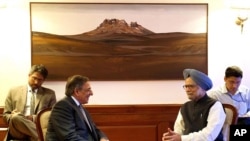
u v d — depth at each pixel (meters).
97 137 2.47
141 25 3.54
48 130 2.21
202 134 1.93
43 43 3.47
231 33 3.62
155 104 3.57
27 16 3.48
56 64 3.49
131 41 3.53
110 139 3.53
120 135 3.54
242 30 3.60
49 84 3.51
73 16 3.49
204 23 3.58
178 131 2.21
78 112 2.27
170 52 3.56
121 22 3.52
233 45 3.63
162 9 3.55
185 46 3.57
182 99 3.62
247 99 3.07
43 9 3.46
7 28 3.47
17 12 3.47
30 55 3.49
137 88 3.59
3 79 3.51
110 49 3.52
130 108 3.54
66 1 3.48
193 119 2.08
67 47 3.49
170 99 3.61
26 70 3.51
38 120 2.47
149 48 3.54
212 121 1.97
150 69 3.55
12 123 2.80
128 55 3.53
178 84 3.61
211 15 3.60
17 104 3.07
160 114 3.57
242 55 3.64
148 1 3.54
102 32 3.51
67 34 3.49
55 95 3.28
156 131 3.57
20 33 3.48
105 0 3.50
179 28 3.57
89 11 3.50
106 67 3.53
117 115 3.53
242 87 3.10
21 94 3.10
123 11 3.52
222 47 3.62
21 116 2.80
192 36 3.57
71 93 2.30
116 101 3.58
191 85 2.06
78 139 2.15
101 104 3.56
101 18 3.51
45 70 3.11
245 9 3.58
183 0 3.56
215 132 1.95
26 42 3.49
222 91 3.00
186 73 2.13
